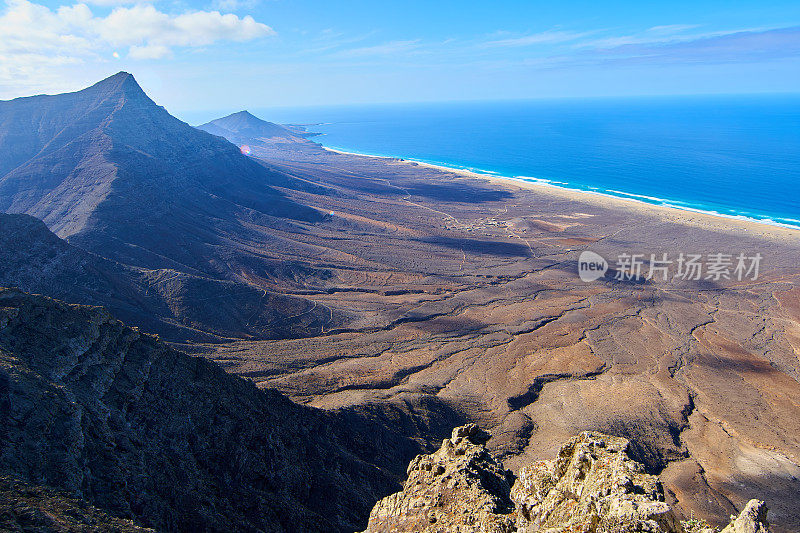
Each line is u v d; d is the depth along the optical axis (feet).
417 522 67.10
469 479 71.15
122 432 96.94
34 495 66.23
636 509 45.27
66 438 82.84
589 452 56.03
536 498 59.52
